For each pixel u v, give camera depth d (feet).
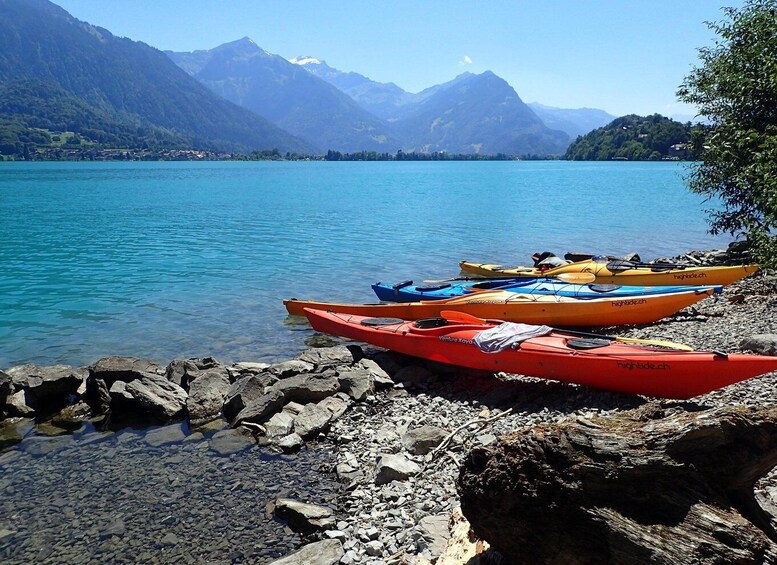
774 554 12.70
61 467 26.68
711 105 59.06
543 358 32.60
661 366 29.09
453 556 17.72
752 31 50.85
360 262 76.13
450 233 101.50
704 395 29.32
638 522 13.65
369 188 233.35
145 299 56.85
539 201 165.07
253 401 31.86
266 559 20.13
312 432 29.40
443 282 55.36
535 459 14.88
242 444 28.76
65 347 43.32
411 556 18.93
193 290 60.70
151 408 31.81
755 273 56.29
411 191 213.05
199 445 28.73
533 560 15.06
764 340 33.01
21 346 43.39
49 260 76.28
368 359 38.52
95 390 33.78
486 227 109.29
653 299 42.52
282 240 93.97
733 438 13.80
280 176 357.20
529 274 60.95
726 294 50.85
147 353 42.19
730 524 12.94
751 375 27.14
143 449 28.37
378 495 23.34
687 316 45.03
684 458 13.88
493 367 34.78
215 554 20.45
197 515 22.74
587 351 31.63
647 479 13.91
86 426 31.14
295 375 34.86
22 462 27.20
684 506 13.55
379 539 20.33
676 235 98.78
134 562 20.15
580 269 58.18
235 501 23.67
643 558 13.16
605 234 99.96
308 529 21.53
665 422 14.48
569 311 43.88
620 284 55.62
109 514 22.86
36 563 20.16
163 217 126.72
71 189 213.66
